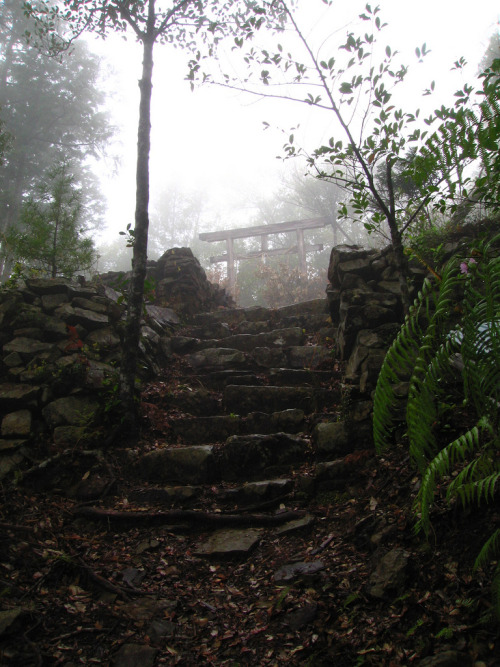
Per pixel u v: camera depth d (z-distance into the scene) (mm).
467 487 1970
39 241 5602
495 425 2020
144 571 2988
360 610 2404
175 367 5797
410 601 2340
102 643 2404
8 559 2883
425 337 2119
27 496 3605
